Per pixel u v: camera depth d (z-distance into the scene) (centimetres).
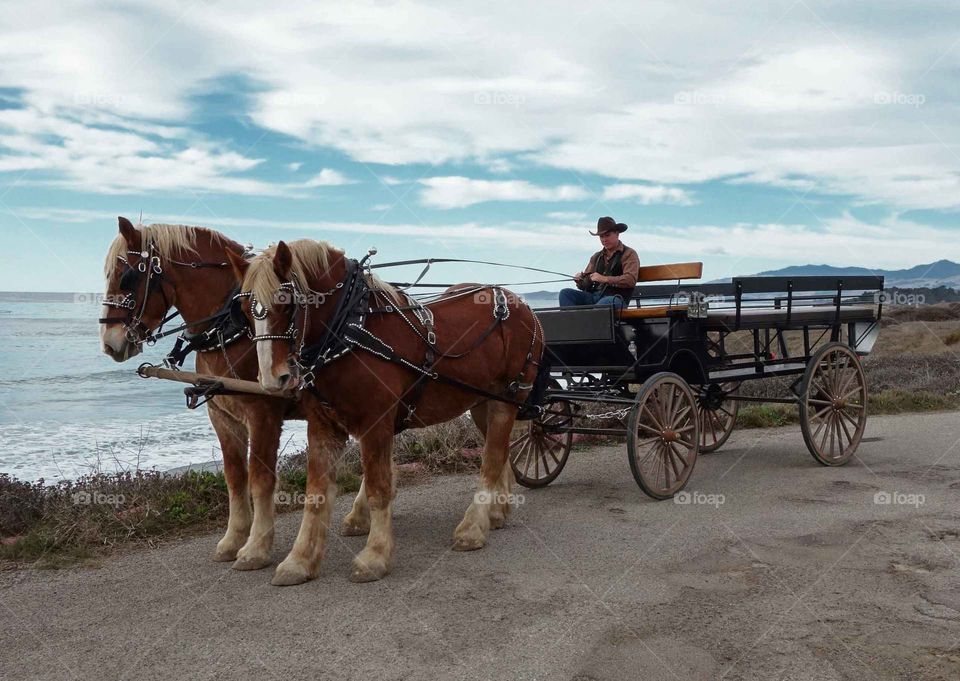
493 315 640
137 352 577
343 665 400
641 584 514
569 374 836
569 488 815
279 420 577
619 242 873
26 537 616
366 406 537
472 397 632
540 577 532
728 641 421
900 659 395
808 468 894
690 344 790
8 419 1513
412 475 893
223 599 499
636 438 723
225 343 561
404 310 570
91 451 1180
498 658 405
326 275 526
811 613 458
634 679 379
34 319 5297
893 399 1465
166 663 407
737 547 591
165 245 572
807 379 870
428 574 543
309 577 532
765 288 834
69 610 485
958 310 3269
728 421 1022
